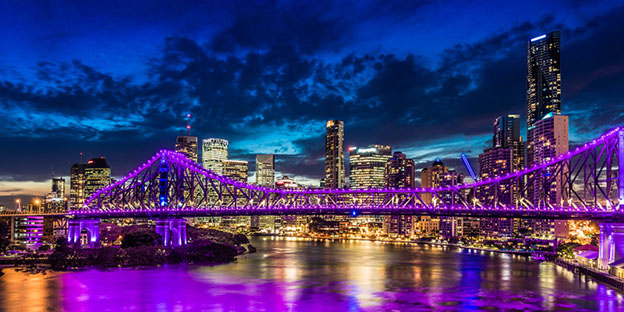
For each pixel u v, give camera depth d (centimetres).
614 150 15812
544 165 17288
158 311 11744
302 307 12144
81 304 12344
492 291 14350
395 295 13675
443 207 18312
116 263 19312
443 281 16438
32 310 11731
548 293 13962
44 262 19838
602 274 15662
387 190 19850
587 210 15800
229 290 14250
